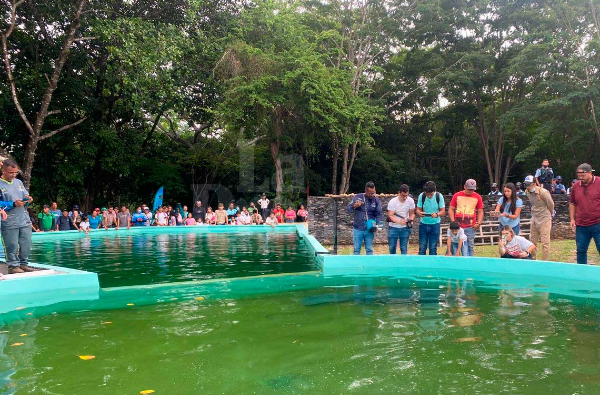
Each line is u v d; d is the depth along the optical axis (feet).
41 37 60.70
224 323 11.98
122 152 67.92
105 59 62.75
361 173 90.58
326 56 73.67
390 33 86.43
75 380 8.08
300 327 11.44
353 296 15.31
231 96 63.00
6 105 56.75
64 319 12.69
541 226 22.81
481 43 88.84
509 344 9.74
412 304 13.93
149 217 59.26
